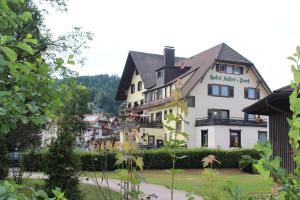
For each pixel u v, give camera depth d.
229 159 29.08
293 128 1.83
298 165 1.79
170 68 44.72
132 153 3.51
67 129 10.34
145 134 4.48
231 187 1.97
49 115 3.52
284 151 12.50
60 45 23.47
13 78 3.29
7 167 13.66
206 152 28.64
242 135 39.81
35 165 14.00
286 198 1.73
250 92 43.44
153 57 52.75
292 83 1.88
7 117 3.24
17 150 14.02
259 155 1.79
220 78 42.47
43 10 22.12
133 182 3.11
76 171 10.66
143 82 48.97
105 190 10.99
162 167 27.02
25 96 3.39
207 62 42.81
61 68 3.71
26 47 2.86
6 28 3.11
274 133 13.10
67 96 3.58
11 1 3.13
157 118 44.31
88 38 24.52
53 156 10.55
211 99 41.94
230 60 42.25
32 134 13.24
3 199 2.01
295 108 1.85
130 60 52.72
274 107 12.26
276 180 1.77
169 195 12.77
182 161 27.88
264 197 1.91
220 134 39.16
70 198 10.34
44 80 3.42
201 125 40.53
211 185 2.80
